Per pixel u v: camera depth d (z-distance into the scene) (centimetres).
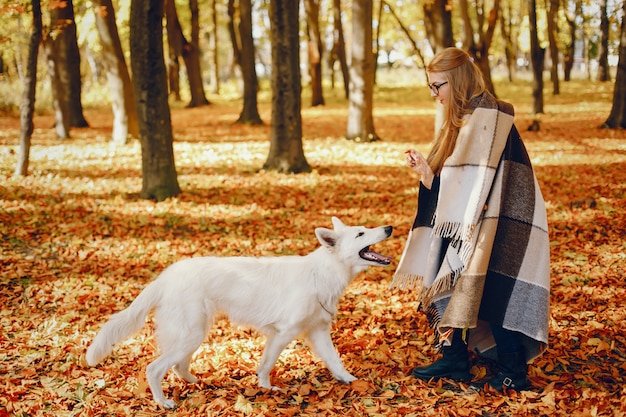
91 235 829
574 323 514
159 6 988
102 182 1154
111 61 1673
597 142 1594
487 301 386
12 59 3106
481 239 374
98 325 545
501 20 3891
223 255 759
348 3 3559
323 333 432
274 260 427
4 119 2402
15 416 379
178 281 403
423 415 371
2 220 880
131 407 398
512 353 399
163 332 400
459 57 381
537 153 1459
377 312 566
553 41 3192
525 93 3503
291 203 1016
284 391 418
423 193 416
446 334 390
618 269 644
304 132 2064
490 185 366
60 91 1762
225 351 485
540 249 383
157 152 1032
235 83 4731
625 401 365
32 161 1370
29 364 464
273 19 1232
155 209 962
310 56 3062
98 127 2148
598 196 991
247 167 1344
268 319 412
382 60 4775
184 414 383
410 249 421
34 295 624
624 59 1809
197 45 3247
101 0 1617
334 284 416
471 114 374
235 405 387
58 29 1221
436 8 1634
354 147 1675
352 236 412
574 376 417
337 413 384
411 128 2166
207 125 2316
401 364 452
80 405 401
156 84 1015
